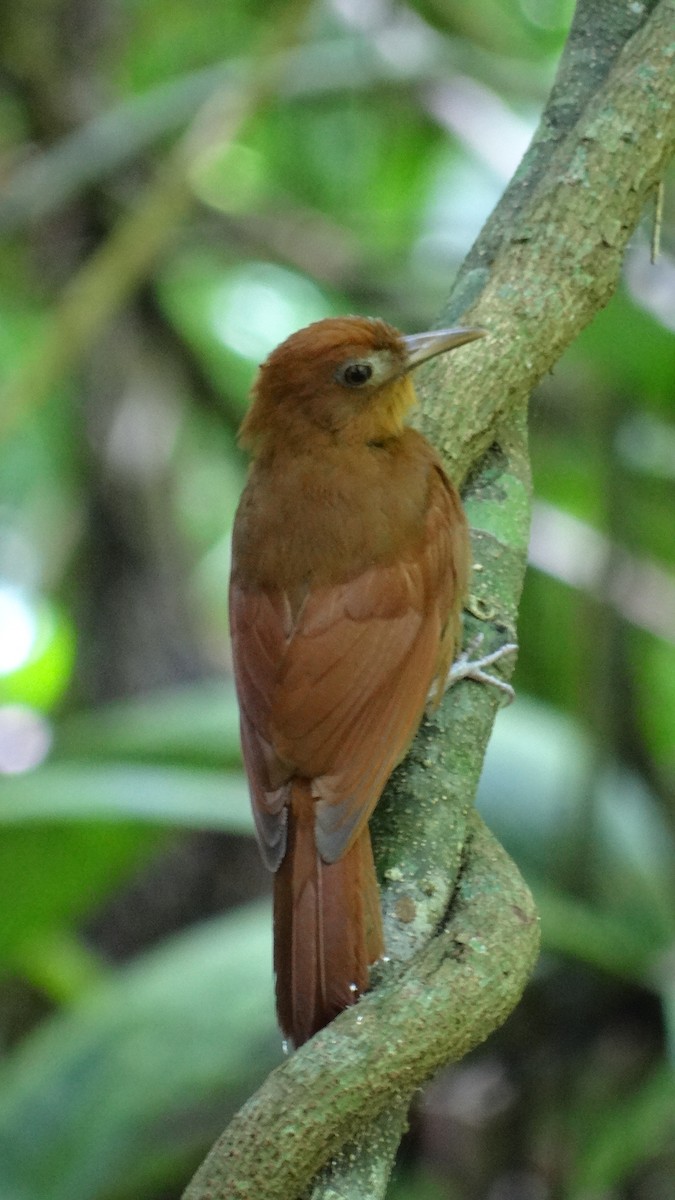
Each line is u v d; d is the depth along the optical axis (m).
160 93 12.45
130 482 13.50
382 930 5.72
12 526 15.06
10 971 11.19
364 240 14.09
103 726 10.52
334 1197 5.18
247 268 14.56
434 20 14.63
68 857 9.77
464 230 15.04
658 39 7.09
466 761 6.50
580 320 7.09
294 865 5.86
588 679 11.13
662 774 11.65
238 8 15.45
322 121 15.37
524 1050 9.91
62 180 12.39
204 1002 9.70
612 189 6.98
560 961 9.76
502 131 13.34
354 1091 5.10
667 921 10.02
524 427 7.45
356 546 6.74
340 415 7.08
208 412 14.34
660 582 12.84
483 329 6.92
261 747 6.35
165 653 13.37
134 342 13.74
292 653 6.55
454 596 6.86
